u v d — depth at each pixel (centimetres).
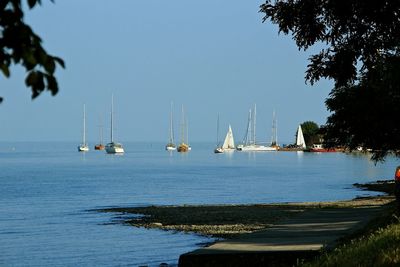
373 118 4709
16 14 423
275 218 4072
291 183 9250
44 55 430
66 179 10200
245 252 1709
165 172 12406
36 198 6700
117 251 2972
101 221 4359
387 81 1734
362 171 13000
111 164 16488
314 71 1638
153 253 2869
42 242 3366
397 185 2300
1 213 5097
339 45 1591
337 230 2227
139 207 5366
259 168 14275
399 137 4900
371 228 1973
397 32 1494
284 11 1555
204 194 7269
